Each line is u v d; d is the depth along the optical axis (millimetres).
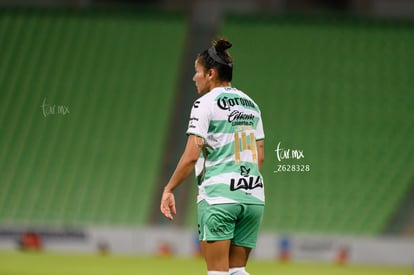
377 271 59906
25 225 72000
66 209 79562
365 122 90250
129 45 100938
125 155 86438
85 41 101062
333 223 76562
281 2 105750
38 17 104062
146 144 87812
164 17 104750
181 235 70000
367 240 68375
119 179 83188
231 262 21625
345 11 105312
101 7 105562
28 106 92125
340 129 89250
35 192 81688
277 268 59500
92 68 97500
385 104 92875
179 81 96188
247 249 21594
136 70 97625
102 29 102812
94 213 78938
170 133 89312
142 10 105500
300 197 79938
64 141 88250
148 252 70188
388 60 98688
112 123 90562
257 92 93750
